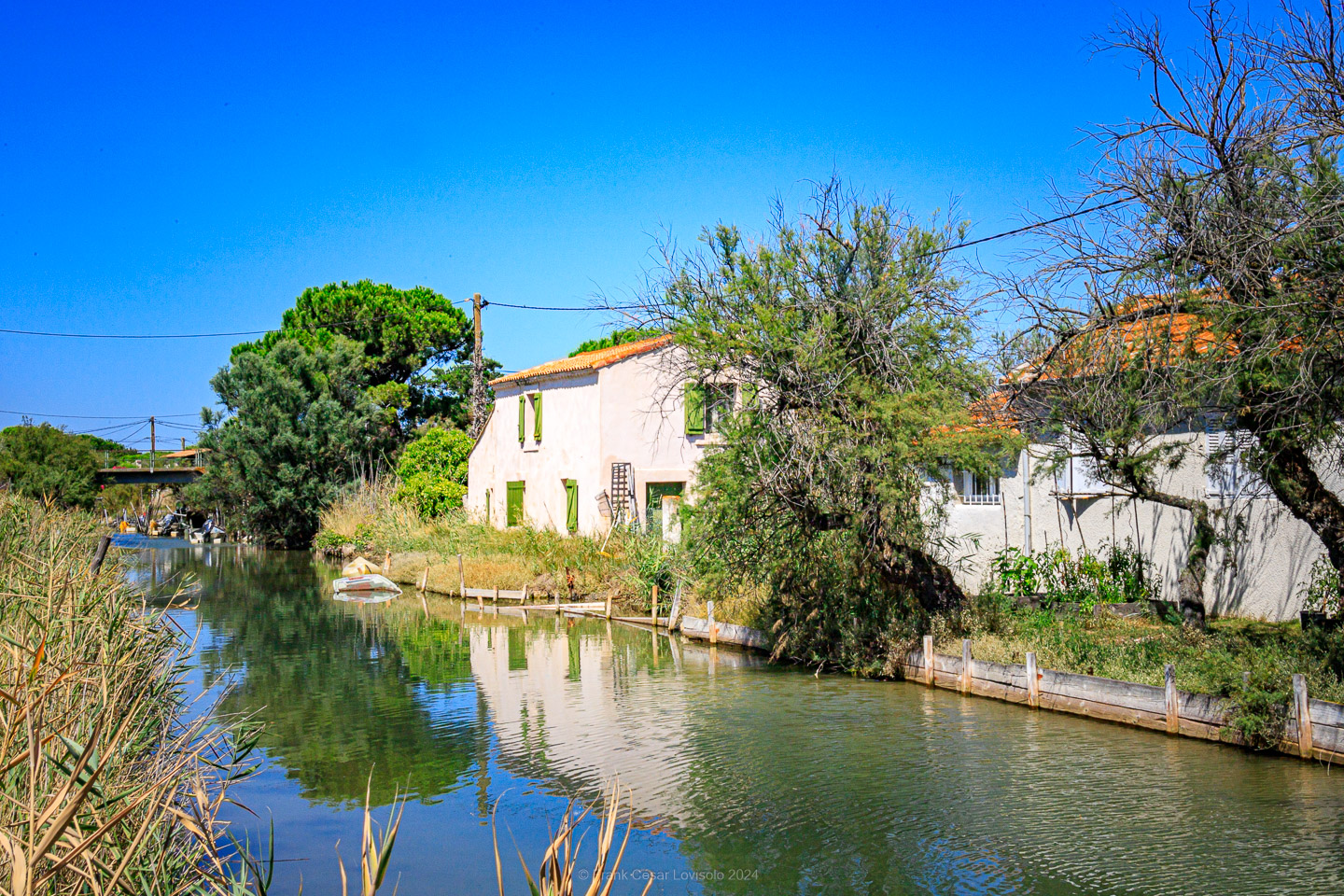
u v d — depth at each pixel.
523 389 33.47
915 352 14.30
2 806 4.42
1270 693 10.12
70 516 18.55
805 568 16.22
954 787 9.45
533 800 9.46
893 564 15.17
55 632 6.30
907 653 14.78
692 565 18.16
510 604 25.81
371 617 23.56
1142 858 7.65
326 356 51.72
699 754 10.82
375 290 59.19
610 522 28.14
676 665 16.59
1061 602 16.44
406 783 10.02
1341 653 10.66
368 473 51.12
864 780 9.76
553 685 14.90
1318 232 9.45
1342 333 9.24
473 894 7.28
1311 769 9.52
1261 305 9.62
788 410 14.48
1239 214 10.07
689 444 27.55
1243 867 7.41
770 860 7.89
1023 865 7.62
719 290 14.86
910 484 14.20
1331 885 7.07
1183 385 10.88
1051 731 11.41
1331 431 10.32
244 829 8.76
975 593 18.06
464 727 12.23
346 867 7.84
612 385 28.92
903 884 7.38
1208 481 15.98
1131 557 17.02
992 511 19.47
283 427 49.47
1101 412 12.02
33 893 3.72
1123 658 12.62
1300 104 9.87
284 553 47.06
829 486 14.26
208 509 59.59
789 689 14.34
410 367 56.88
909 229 14.76
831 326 14.25
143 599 9.45
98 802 4.71
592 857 7.99
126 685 6.16
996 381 13.83
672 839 8.38
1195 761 9.96
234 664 17.02
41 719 4.71
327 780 10.13
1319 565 14.23
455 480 39.88
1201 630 13.60
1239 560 15.55
